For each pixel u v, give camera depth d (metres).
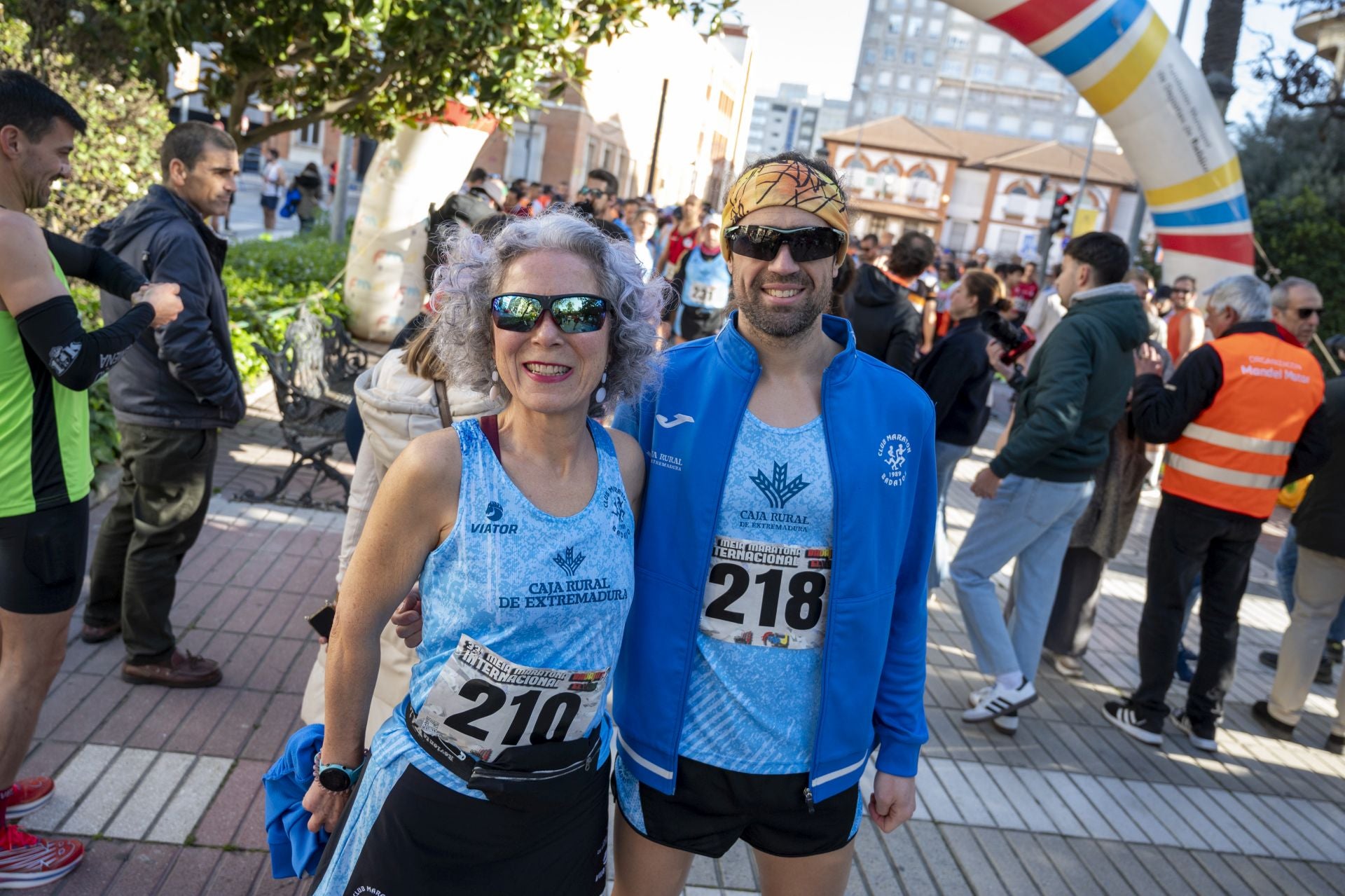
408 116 8.08
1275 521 10.04
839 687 2.04
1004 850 3.53
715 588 2.02
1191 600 4.72
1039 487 4.27
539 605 1.67
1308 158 21.39
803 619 2.02
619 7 7.32
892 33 130.75
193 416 3.51
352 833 1.75
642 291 1.83
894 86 132.00
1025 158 82.81
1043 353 4.31
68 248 2.86
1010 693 4.38
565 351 1.70
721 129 44.88
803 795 2.08
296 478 6.45
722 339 2.05
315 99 7.67
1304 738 4.88
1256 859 3.70
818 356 2.08
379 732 1.80
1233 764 4.48
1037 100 130.12
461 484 1.67
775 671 2.03
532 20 6.72
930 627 5.67
